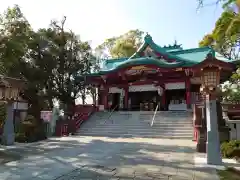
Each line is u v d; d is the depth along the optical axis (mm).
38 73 22578
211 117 8844
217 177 6832
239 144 10328
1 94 12500
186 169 7738
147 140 15844
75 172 7316
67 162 8750
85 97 30156
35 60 23406
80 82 28672
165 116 20844
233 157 9844
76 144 13805
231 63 19078
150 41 27406
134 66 26141
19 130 15422
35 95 21969
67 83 27562
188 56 27703
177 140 15797
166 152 11000
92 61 29438
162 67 25031
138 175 7000
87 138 17156
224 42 12555
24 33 16328
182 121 19141
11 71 19672
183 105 25875
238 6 9703
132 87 28938
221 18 11086
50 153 10695
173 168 7863
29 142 14734
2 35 14477
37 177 6691
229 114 17406
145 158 9562
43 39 23547
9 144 13367
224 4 9859
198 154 10469
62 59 26406
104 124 21125
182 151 11289
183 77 25969
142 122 20328
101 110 27312
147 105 27922
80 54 28156
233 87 24000
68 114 24203
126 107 28609
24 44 16062
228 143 10617
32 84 21016
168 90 28578
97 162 8781
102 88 30344
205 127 11305
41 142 14797
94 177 6773
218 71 9023
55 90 26078
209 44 21828
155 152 10992
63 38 26438
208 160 8531
